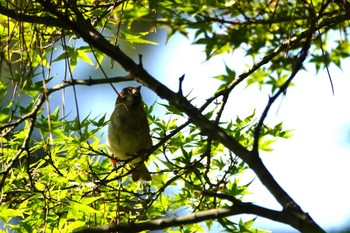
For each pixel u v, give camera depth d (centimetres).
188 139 1047
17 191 960
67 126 988
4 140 998
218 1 1386
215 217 746
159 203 1062
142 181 1109
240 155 754
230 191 1037
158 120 1073
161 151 992
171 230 1055
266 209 720
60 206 1008
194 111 801
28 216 1046
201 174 918
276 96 762
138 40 1090
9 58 870
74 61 1008
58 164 1018
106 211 1052
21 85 844
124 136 1220
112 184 1070
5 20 987
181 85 812
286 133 1079
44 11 894
